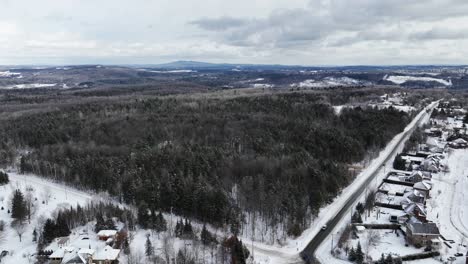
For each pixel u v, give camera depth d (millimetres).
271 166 159375
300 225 129750
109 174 165750
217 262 110625
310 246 120688
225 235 127250
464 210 145250
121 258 113750
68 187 178500
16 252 118188
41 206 151375
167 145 187500
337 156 189375
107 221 130625
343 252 115250
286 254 116438
